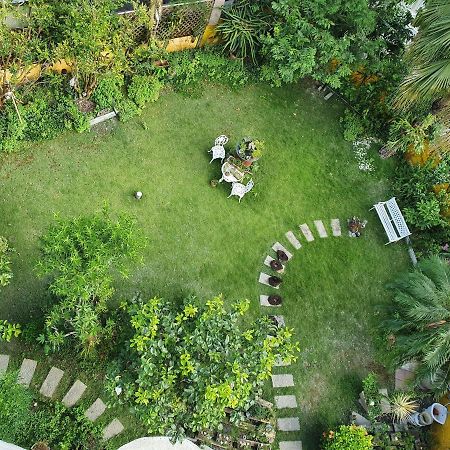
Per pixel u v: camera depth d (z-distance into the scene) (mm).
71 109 16500
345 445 13734
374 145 19125
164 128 17734
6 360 14156
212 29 18344
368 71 18562
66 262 11914
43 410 13734
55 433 13469
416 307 13547
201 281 16078
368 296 17000
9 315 14656
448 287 14133
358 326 16562
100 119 17172
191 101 18328
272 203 17578
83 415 13805
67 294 12164
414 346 13641
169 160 17359
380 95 18703
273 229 17250
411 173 18609
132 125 17484
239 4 18031
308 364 15758
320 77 17750
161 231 16391
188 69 18250
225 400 11617
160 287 15742
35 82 16484
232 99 18750
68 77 17000
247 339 12617
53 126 16609
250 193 17516
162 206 16703
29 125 16297
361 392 15680
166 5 16766
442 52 14203
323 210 17891
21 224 15617
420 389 15820
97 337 14211
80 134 16938
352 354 16172
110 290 13656
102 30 14422
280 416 15008
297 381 15477
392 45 18594
